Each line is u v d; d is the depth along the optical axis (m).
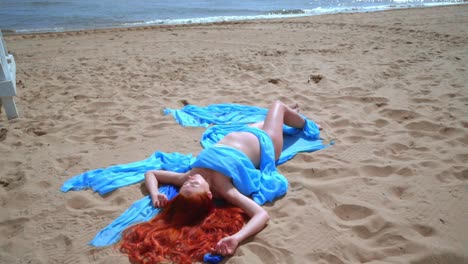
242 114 5.51
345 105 5.81
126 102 6.16
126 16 16.64
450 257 2.79
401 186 3.67
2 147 4.70
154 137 4.92
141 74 7.71
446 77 6.99
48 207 3.53
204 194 3.25
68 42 10.96
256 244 2.98
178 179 3.71
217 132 4.89
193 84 7.02
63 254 2.97
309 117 5.39
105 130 5.14
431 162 4.04
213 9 19.34
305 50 9.52
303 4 22.31
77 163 4.30
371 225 3.17
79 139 4.91
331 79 7.05
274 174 3.88
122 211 3.46
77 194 3.71
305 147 4.53
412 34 11.26
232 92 6.52
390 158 4.23
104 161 4.35
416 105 5.66
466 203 3.38
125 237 3.08
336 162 4.18
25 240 3.12
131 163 4.21
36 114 5.77
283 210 3.43
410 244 2.93
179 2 21.58
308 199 3.57
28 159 4.39
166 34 12.07
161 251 2.90
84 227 3.26
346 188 3.69
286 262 2.84
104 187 3.77
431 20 13.96
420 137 4.70
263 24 13.91
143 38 11.45
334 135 4.86
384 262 2.80
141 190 3.77
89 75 7.70
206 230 3.12
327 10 19.28
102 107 5.98
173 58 8.94
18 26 13.91
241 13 18.20
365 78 7.09
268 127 4.26
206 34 11.97
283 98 6.21
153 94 6.51
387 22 13.72
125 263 2.85
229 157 3.55
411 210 3.33
